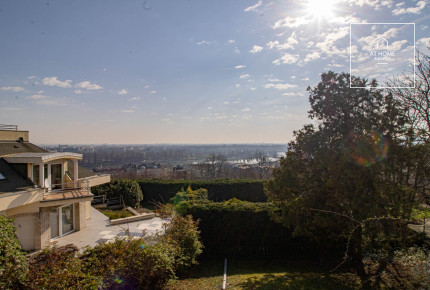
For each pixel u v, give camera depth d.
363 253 9.61
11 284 5.53
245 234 11.12
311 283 7.80
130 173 35.47
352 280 7.93
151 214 16.95
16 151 13.96
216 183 22.44
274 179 10.24
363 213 7.89
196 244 9.72
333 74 9.45
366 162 8.06
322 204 9.09
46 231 11.92
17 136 15.45
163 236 9.34
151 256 7.41
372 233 8.18
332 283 7.77
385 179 8.22
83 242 12.41
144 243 8.01
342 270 8.84
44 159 11.98
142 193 22.91
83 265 6.49
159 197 22.98
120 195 20.45
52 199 11.90
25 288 5.57
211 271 9.61
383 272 8.12
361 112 8.99
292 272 9.04
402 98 13.08
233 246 11.19
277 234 10.93
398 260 8.48
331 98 9.34
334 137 9.12
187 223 9.91
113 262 6.95
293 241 10.88
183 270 9.20
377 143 8.16
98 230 14.25
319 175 9.31
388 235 8.19
